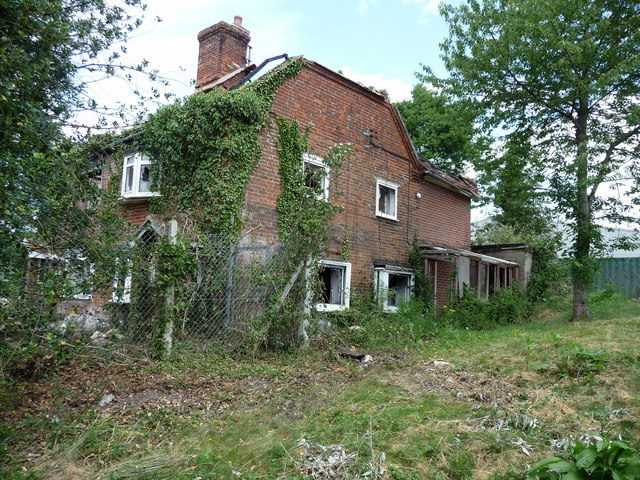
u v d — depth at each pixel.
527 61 11.96
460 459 3.27
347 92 10.97
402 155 12.50
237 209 8.38
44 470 3.19
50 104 4.90
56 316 4.82
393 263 11.80
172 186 9.10
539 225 13.57
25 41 4.27
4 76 3.80
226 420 4.30
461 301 12.70
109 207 5.46
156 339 6.01
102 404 4.45
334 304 10.34
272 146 9.20
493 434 3.66
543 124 13.21
